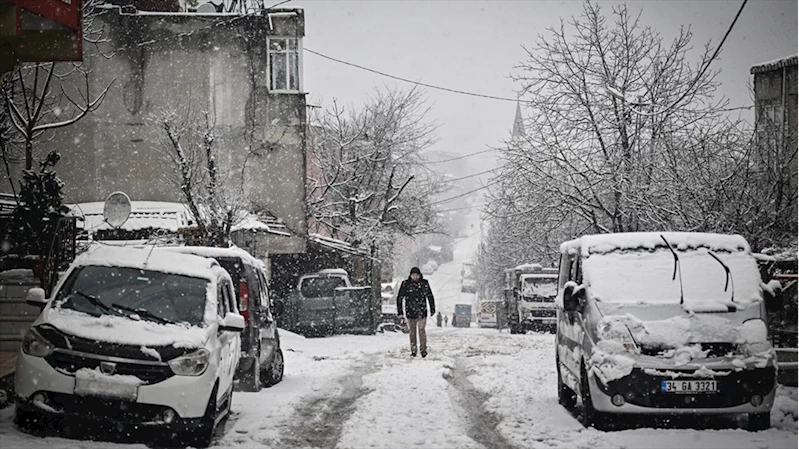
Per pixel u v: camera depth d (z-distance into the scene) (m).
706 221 21.08
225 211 24.47
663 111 25.14
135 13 30.03
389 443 8.65
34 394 7.91
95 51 29.23
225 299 10.02
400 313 19.39
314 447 8.57
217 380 8.69
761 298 9.52
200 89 29.86
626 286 9.66
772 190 21.62
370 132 43.00
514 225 30.44
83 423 7.91
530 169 26.27
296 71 30.73
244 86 30.05
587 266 10.08
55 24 12.70
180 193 28.36
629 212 25.11
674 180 22.48
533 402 11.62
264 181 30.12
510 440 8.87
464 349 21.64
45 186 14.70
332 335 29.09
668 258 9.97
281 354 14.59
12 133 24.19
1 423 8.47
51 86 28.80
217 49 30.05
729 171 21.97
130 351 8.03
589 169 25.48
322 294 30.14
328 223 41.41
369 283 37.12
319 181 44.19
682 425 9.66
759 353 8.96
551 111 26.41
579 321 10.05
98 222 25.80
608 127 26.05
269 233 29.52
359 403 11.58
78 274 9.17
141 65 29.61
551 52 26.66
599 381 8.94
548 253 35.28
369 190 42.53
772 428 9.14
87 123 29.06
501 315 45.12
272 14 30.38
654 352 8.92
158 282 9.24
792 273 17.02
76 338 8.09
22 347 8.17
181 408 7.98
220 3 31.77
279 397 11.91
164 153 29.16
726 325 9.10
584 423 9.56
